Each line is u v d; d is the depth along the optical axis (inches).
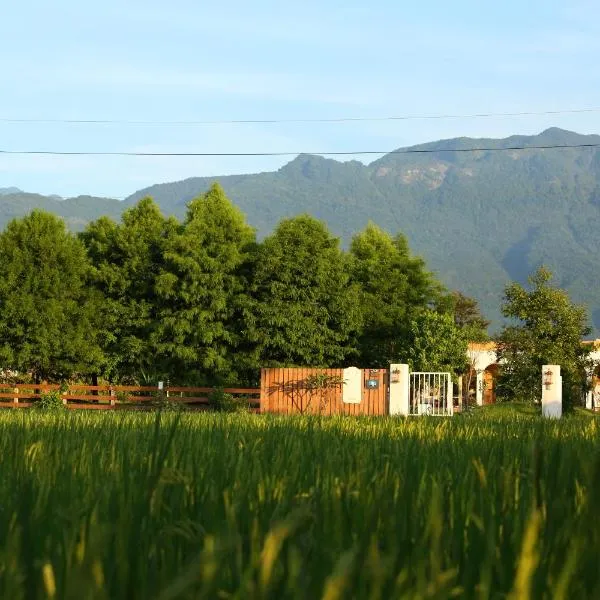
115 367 1937.7
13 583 78.0
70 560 91.6
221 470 171.0
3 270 1855.3
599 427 419.5
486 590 82.4
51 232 1910.7
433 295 2240.4
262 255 1883.6
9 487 151.1
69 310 1881.2
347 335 1932.8
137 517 107.7
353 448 287.9
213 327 1868.8
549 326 1668.3
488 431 432.1
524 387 1678.2
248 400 1616.6
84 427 418.9
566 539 101.6
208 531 113.1
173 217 2044.8
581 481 147.4
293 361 1908.2
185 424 460.8
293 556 76.3
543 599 85.7
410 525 112.5
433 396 1531.7
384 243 2283.5
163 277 1867.6
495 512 122.6
